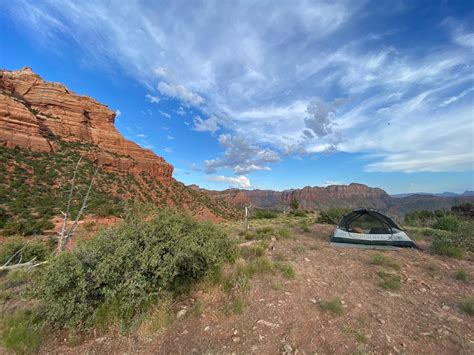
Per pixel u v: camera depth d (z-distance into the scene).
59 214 28.53
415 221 17.53
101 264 3.60
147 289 3.85
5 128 43.03
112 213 27.72
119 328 3.32
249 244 8.45
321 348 3.00
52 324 3.52
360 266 6.24
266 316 3.72
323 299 4.32
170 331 3.36
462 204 29.11
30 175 36.34
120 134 76.75
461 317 3.77
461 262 6.61
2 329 3.42
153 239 4.30
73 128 64.75
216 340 3.17
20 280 6.12
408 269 5.98
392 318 3.73
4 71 65.31
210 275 4.78
